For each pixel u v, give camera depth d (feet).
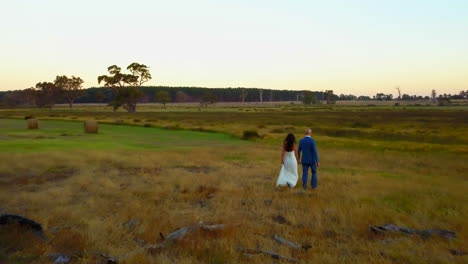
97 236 21.80
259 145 91.25
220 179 43.11
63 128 141.28
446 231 23.52
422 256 19.25
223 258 18.43
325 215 27.50
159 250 19.63
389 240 21.83
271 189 37.76
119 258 18.44
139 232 22.88
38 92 524.52
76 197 34.63
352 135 125.49
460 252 20.10
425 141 108.27
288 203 31.24
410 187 37.93
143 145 86.74
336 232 23.77
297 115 286.46
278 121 207.72
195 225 23.02
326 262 18.34
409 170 55.72
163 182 41.39
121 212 27.86
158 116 268.62
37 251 19.13
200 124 172.86
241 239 21.48
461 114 279.28
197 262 18.01
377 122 195.11
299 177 46.11
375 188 37.63
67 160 56.65
